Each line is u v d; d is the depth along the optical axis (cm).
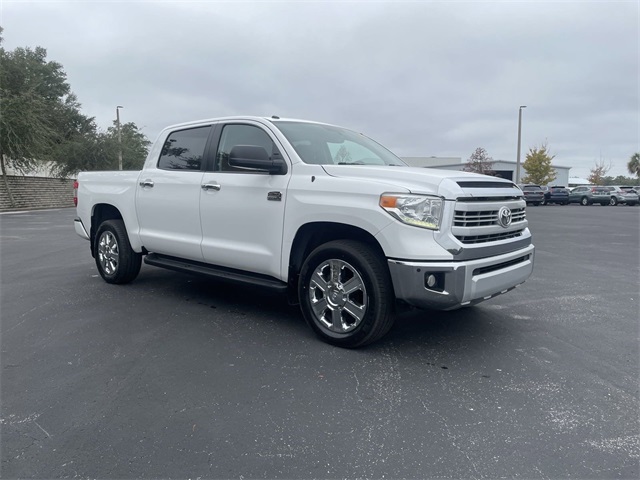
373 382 359
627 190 4197
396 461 263
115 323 493
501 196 428
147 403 326
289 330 473
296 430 293
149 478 249
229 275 507
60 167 3167
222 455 268
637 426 301
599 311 561
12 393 341
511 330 484
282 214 450
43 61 4100
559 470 256
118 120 3775
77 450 273
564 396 340
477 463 262
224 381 359
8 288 645
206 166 532
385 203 386
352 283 412
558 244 1225
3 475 251
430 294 375
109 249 660
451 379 366
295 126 505
